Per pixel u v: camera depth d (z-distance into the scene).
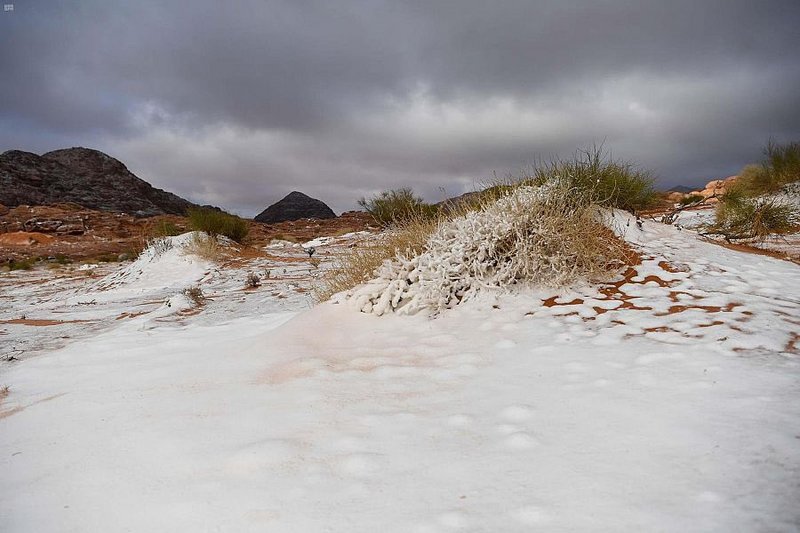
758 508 1.55
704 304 4.14
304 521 1.70
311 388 3.04
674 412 2.30
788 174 12.30
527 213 5.12
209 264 14.15
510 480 1.88
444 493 1.83
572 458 1.99
